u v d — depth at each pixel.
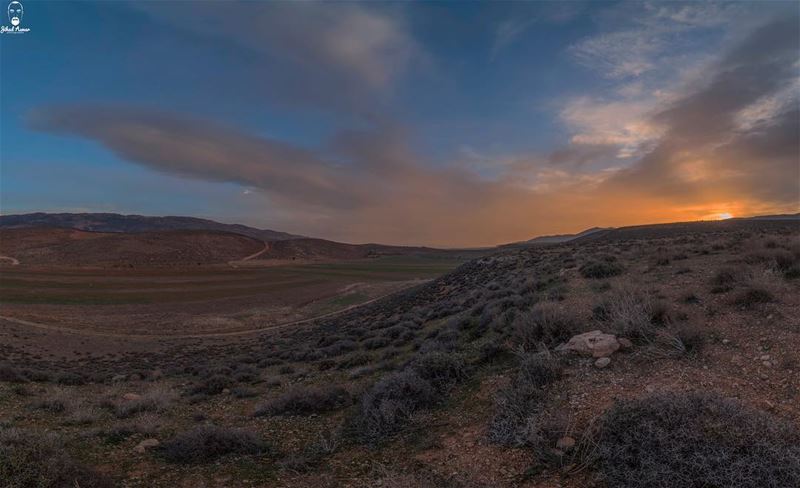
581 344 8.68
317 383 12.99
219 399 12.52
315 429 8.39
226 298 73.75
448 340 13.96
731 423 4.61
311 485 5.79
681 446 4.54
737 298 9.56
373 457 6.60
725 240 26.05
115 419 9.91
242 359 23.50
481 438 6.50
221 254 170.75
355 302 67.25
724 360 7.24
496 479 5.39
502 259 48.09
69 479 5.28
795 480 4.10
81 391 15.00
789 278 10.59
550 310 10.61
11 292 67.62
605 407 6.40
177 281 95.06
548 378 7.68
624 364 7.74
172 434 8.54
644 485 4.52
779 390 6.10
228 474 6.23
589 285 15.75
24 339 35.69
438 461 6.09
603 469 5.03
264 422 9.17
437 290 44.69
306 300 71.25
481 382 8.73
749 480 4.12
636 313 9.14
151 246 156.75
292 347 27.59
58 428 8.78
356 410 9.06
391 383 8.59
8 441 5.52
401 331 20.33
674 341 8.00
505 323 12.78
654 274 15.21
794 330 7.62
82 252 140.38
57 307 59.00
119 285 84.88
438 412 7.90
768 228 49.62
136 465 6.59
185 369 21.73
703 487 4.33
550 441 5.89
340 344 20.17
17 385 14.30
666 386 6.70
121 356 33.06
